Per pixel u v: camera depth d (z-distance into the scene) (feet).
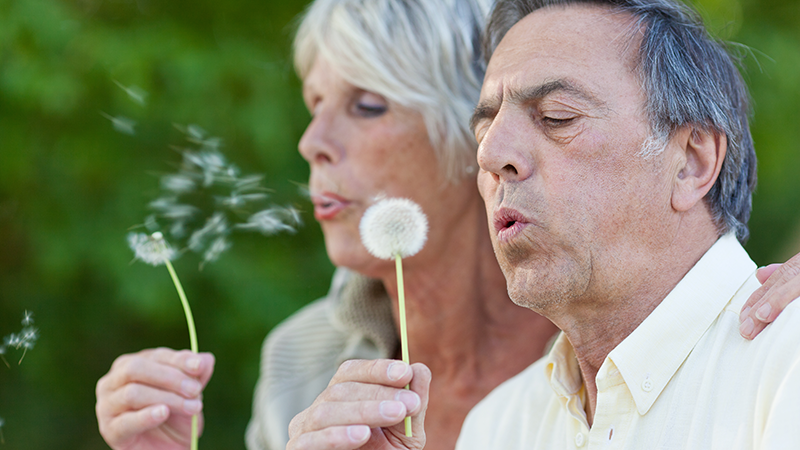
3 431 9.61
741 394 3.06
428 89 5.27
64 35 8.55
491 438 4.45
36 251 9.07
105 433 5.08
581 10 3.60
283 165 8.81
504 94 3.52
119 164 9.07
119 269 8.71
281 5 9.49
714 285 3.39
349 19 5.38
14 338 4.23
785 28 10.36
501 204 3.41
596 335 3.56
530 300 3.40
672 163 3.38
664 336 3.35
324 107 5.53
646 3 3.54
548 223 3.31
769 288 3.23
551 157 3.34
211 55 8.81
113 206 9.03
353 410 3.34
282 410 6.76
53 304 9.65
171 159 8.90
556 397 4.13
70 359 9.95
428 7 5.28
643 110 3.34
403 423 3.52
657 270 3.40
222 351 9.65
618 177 3.29
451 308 5.77
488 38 4.50
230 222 6.75
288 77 9.11
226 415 10.02
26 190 9.19
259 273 9.05
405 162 5.35
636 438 3.32
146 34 8.89
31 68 8.41
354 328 6.36
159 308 8.69
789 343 2.96
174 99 8.71
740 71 4.43
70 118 9.05
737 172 3.63
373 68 5.26
